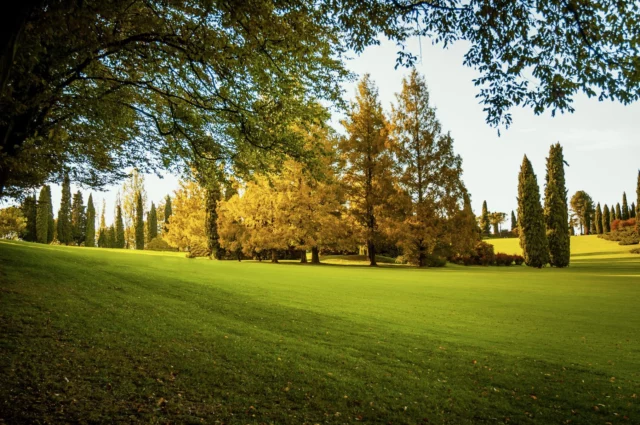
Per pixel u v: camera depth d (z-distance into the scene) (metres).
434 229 34.72
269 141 9.29
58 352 7.05
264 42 6.74
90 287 12.14
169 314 10.21
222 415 5.40
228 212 38.91
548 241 44.62
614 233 80.75
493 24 5.48
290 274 20.80
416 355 8.18
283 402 5.92
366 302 13.59
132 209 65.94
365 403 6.02
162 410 5.42
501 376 7.21
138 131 11.28
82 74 8.20
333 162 34.19
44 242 55.72
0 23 3.41
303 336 9.24
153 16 6.59
